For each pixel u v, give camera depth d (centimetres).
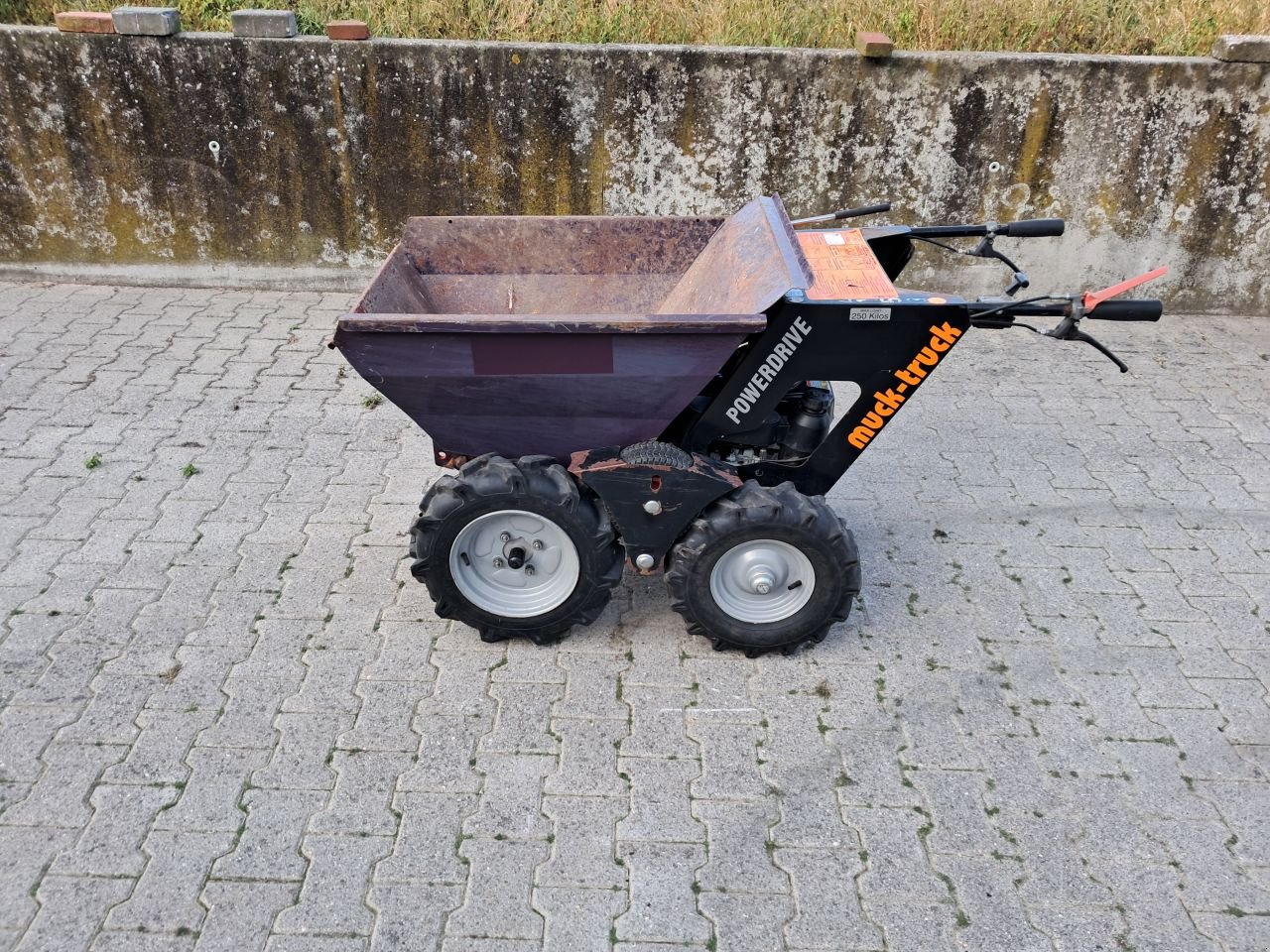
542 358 366
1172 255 738
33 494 506
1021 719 390
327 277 752
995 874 327
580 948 300
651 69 677
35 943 296
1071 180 714
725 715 388
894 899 318
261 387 618
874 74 677
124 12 656
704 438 407
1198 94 680
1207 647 431
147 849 325
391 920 305
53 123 695
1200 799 357
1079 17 740
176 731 370
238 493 514
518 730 377
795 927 308
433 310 491
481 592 412
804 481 425
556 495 385
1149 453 579
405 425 583
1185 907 318
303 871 320
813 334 379
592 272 501
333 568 461
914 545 493
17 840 326
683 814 345
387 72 678
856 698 399
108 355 650
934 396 638
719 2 744
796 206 726
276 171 713
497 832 336
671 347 363
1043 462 567
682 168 712
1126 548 495
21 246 739
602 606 412
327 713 381
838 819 345
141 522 488
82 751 359
